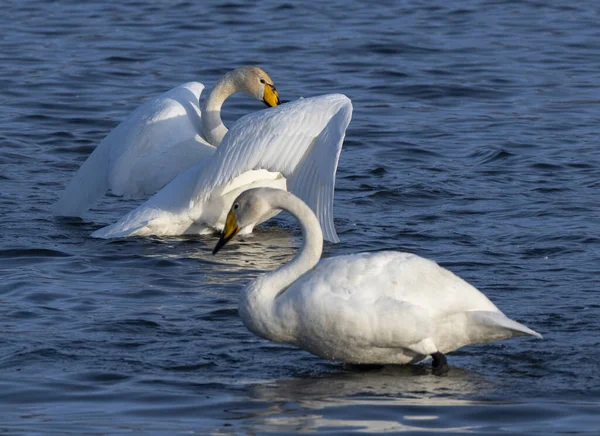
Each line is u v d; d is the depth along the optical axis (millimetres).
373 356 10445
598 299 12344
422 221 16016
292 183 14273
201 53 28266
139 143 16250
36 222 15922
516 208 16641
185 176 15453
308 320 10141
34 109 22984
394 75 26234
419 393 9859
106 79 25609
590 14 33375
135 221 15211
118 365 10477
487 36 30422
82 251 14492
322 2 35125
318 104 14336
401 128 21906
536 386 9992
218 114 17047
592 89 25156
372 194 17484
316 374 10383
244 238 15406
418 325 10039
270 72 26328
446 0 35438
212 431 8961
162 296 12609
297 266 10523
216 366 10531
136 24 31750
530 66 27266
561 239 14883
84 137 21203
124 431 8953
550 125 22172
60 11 33531
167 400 9656
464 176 18625
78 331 11359
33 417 9258
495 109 23531
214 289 12898
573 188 17797
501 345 11062
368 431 8961
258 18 32656
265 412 9383
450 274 10375
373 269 10211
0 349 10805
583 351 10812
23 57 27516
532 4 34781
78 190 16547
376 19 32531
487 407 9492
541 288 12805
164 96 17031
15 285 12875
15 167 19047
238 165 14352
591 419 9219
